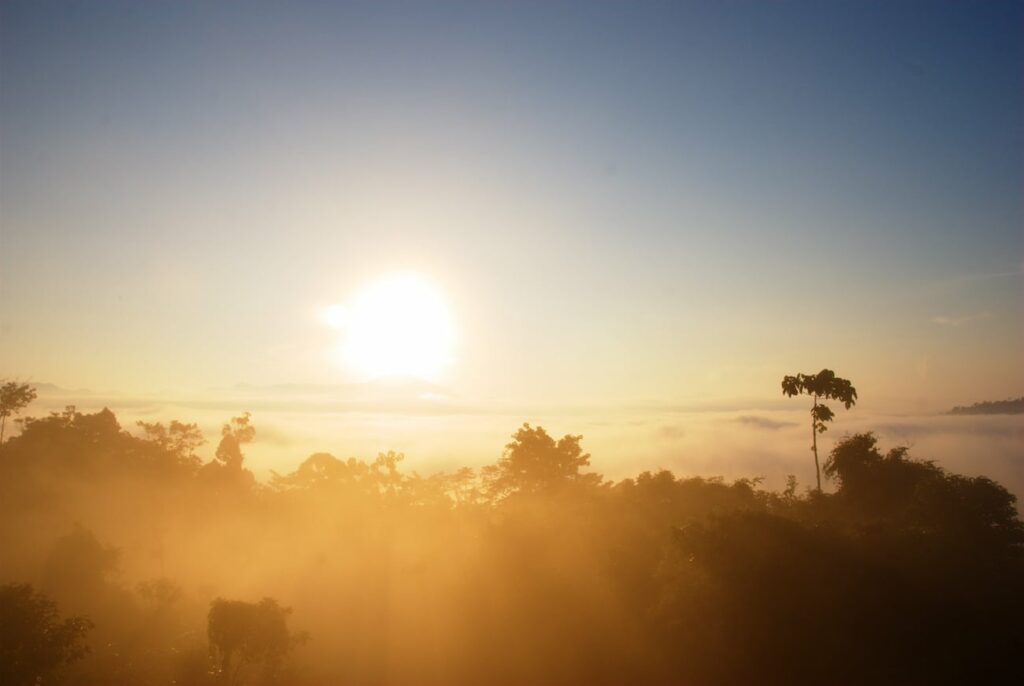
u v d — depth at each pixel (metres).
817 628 28.45
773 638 28.83
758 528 31.47
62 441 67.25
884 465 41.28
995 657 25.83
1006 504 35.03
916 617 27.61
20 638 25.61
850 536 31.17
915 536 30.55
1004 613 27.11
